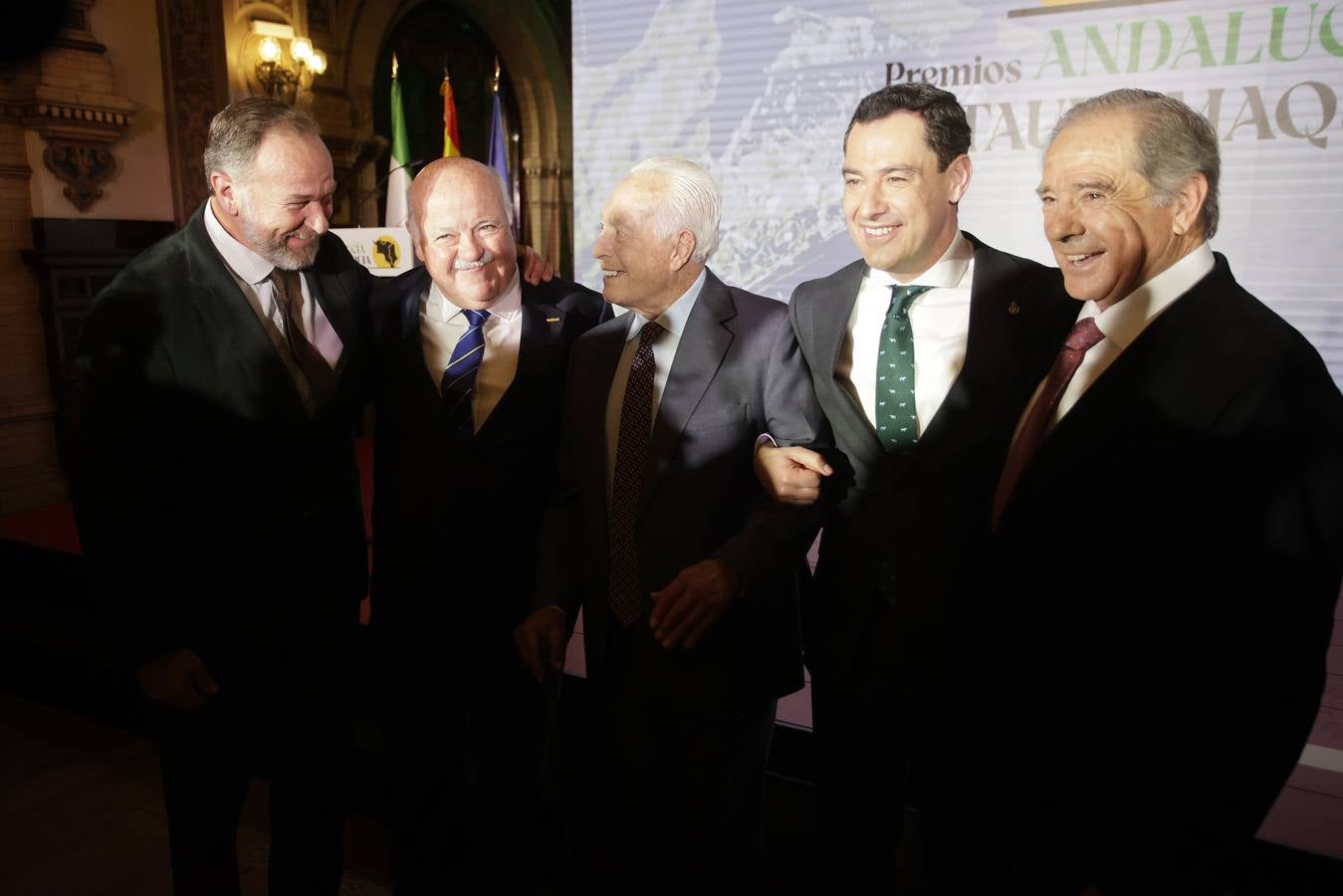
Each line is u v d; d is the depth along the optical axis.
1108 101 1.04
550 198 8.56
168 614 1.45
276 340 1.52
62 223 4.73
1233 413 0.96
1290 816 1.78
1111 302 1.07
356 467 1.71
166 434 1.45
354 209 6.71
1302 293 2.74
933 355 1.32
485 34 8.30
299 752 1.62
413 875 1.70
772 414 1.32
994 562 1.15
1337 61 2.61
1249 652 0.94
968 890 1.27
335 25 6.33
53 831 2.25
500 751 1.71
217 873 1.58
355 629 1.67
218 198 1.46
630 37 3.67
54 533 4.05
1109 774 1.05
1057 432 1.07
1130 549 1.04
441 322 1.61
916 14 3.13
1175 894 1.00
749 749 1.36
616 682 1.39
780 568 1.23
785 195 3.49
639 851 1.38
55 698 2.92
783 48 3.40
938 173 1.27
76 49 4.68
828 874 1.42
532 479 1.61
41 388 4.79
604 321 1.71
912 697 1.29
